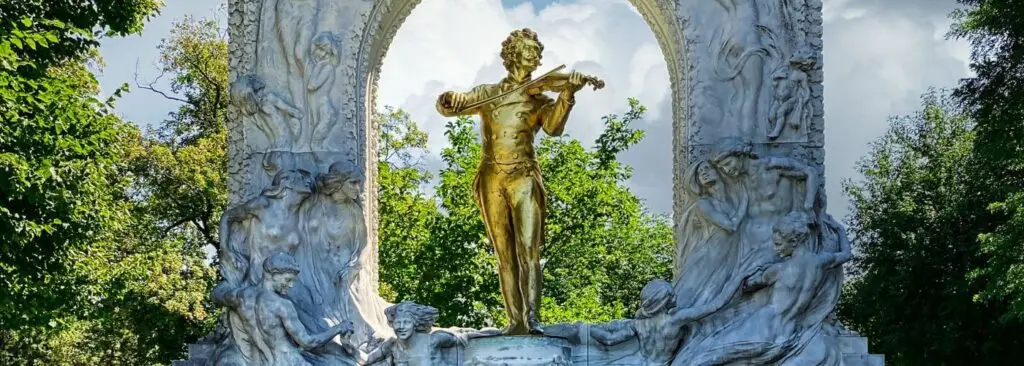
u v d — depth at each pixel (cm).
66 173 2297
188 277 3531
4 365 3184
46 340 3225
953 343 3306
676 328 1792
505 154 1847
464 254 3306
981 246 2739
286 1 1933
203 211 3547
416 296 3297
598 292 3866
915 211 3762
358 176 1853
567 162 3450
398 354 1803
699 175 1856
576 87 1841
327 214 1866
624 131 3516
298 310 1792
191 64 3650
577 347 1825
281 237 1823
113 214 2470
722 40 1919
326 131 1900
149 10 2541
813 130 1908
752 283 1803
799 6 1931
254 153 1898
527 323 1820
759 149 1889
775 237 1803
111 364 3447
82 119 2295
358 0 1947
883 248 3641
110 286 2681
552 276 3497
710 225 1852
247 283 1814
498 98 1856
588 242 3453
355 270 1862
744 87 1905
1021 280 2583
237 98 1897
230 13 1945
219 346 1817
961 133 3950
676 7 1941
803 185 1844
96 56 3025
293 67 1917
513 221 1850
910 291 3478
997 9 2838
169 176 3488
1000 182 3167
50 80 2248
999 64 2947
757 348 1762
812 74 1920
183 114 3731
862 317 3591
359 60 1944
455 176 3400
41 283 2380
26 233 2183
